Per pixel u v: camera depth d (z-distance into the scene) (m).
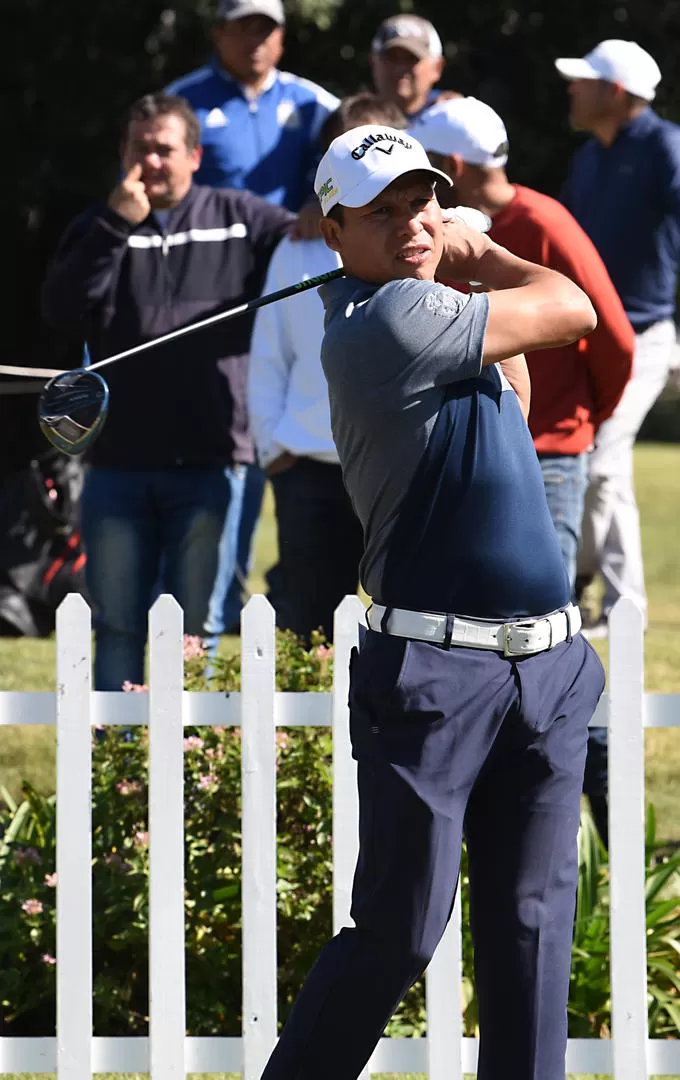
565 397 18.27
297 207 25.81
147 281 20.38
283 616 24.61
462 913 14.88
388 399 10.86
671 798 20.48
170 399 20.39
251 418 19.95
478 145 17.55
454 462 10.97
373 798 11.06
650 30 45.47
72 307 20.33
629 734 13.20
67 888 13.23
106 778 15.20
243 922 13.27
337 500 19.80
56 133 42.47
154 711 13.18
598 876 15.67
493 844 11.38
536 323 10.92
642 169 27.81
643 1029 13.26
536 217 17.81
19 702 13.40
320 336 19.50
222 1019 14.80
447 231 11.77
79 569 29.38
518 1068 11.22
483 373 11.16
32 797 15.95
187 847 14.88
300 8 40.72
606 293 18.02
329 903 14.98
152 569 20.83
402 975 11.02
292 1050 11.10
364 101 19.17
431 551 11.03
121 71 42.34
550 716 11.16
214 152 25.31
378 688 11.07
